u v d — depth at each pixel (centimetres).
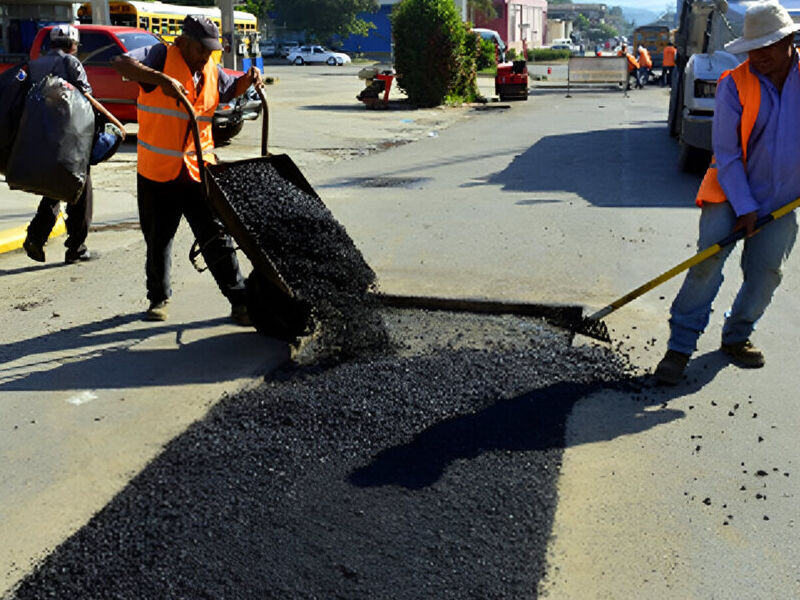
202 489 357
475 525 331
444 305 592
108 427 415
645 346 512
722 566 309
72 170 632
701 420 420
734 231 436
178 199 529
